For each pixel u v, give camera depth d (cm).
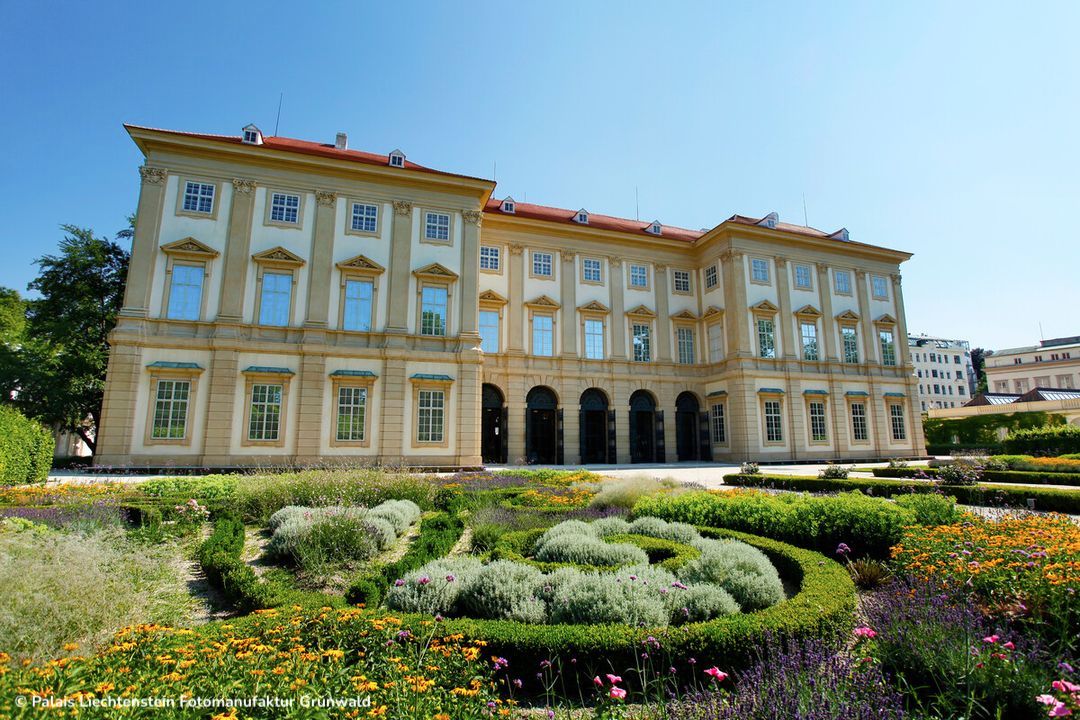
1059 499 1520
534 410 3538
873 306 4166
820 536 970
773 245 3847
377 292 2806
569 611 614
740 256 3725
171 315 2528
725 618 564
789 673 425
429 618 561
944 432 5403
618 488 1490
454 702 394
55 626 487
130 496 1358
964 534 790
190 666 386
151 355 2466
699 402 3866
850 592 661
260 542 1086
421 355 2778
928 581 637
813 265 3984
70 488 1429
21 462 1708
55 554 577
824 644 525
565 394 3509
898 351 4175
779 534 1019
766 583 702
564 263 3656
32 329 3189
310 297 2698
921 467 2420
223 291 2584
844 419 3841
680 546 907
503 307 3459
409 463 2684
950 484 1841
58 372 3131
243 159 2700
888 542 898
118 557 718
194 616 695
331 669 411
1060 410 4822
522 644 521
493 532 1059
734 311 3650
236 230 2645
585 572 755
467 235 2997
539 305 3528
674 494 1363
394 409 2702
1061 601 532
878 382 4012
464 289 2942
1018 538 711
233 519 1179
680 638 522
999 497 1647
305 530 960
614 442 3569
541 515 1300
